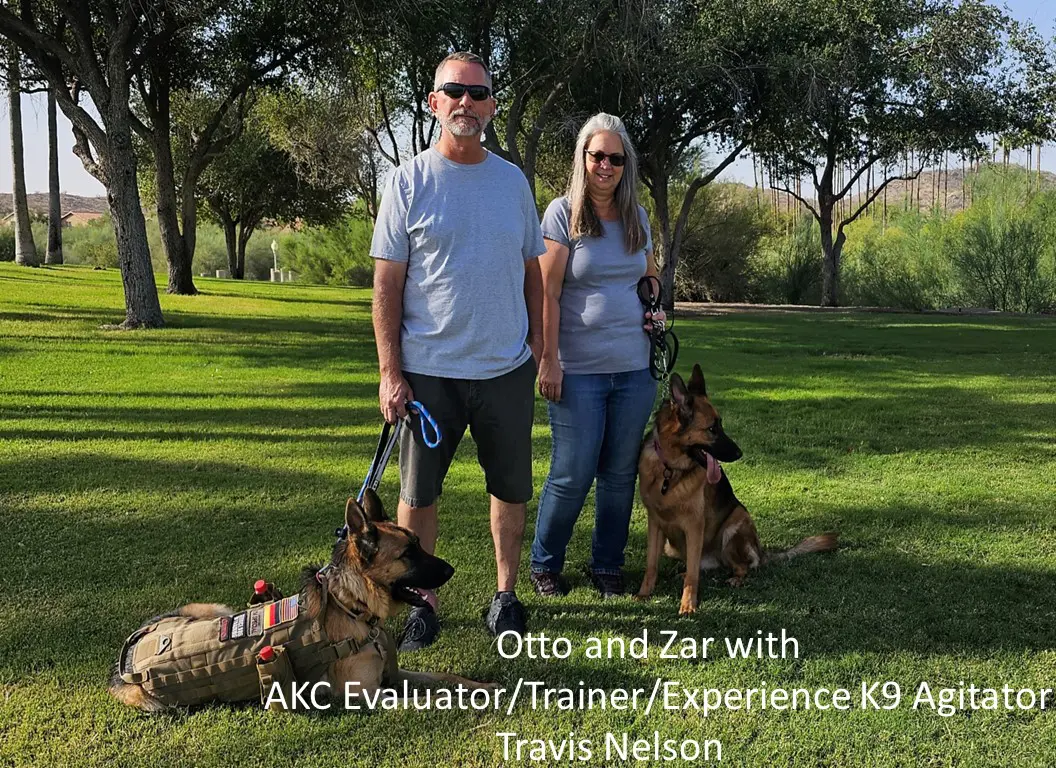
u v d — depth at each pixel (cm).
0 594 396
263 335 1441
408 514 365
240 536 480
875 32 2466
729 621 382
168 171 2214
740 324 2206
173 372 1051
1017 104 2877
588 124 381
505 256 342
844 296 3612
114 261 4778
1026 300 3036
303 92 2423
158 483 580
